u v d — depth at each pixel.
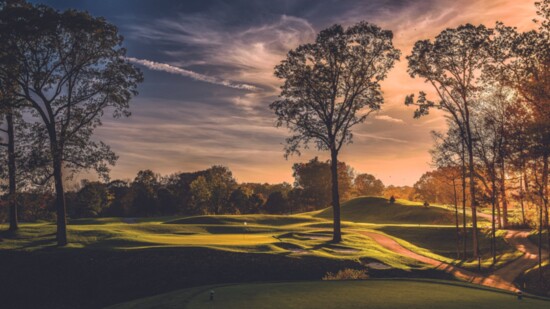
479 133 51.16
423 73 47.88
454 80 46.75
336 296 18.52
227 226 60.78
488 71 43.34
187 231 55.78
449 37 45.16
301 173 145.25
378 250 44.09
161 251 35.44
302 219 82.12
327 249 41.62
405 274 34.78
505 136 39.56
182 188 147.88
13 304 28.94
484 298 18.30
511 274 37.50
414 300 17.67
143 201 126.94
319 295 18.81
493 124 45.56
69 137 40.53
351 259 36.75
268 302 17.25
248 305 16.70
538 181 37.88
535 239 54.28
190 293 19.98
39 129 40.34
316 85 49.56
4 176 41.53
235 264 33.94
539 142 34.88
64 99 41.56
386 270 35.03
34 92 40.19
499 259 44.91
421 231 66.12
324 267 34.69
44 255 35.09
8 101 40.56
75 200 121.88
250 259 34.91
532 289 32.25
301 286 21.53
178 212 137.38
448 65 46.38
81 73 41.44
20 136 40.16
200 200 120.44
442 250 56.44
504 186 50.75
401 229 67.88
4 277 31.84
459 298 18.19
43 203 44.91
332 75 48.59
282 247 40.97
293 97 50.12
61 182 39.97
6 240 40.31
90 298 29.47
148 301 20.20
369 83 49.22
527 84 38.09
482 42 42.84
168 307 17.34
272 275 32.91
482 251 52.81
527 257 44.75
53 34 38.00
